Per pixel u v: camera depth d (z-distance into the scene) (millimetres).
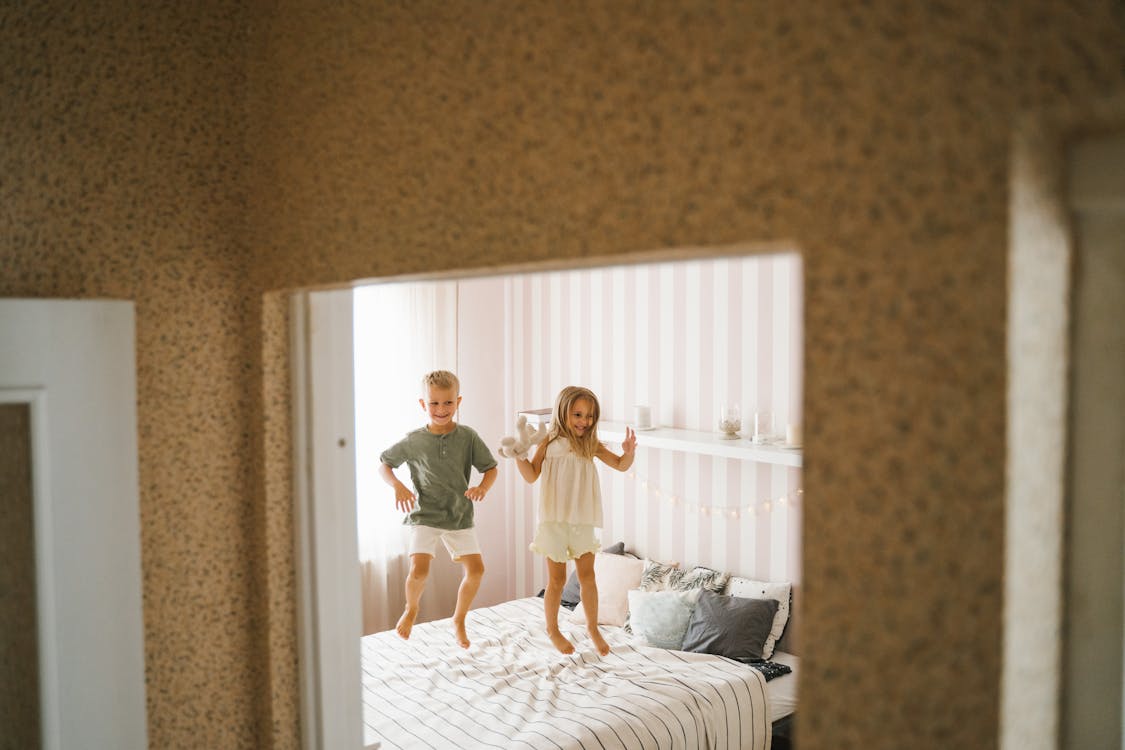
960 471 516
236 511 1291
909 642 543
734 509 3977
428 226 908
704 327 4113
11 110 1081
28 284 1099
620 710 2756
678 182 656
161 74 1198
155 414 1205
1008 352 491
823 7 567
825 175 568
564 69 748
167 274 1213
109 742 1125
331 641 1298
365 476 4449
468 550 3553
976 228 500
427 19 899
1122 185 500
